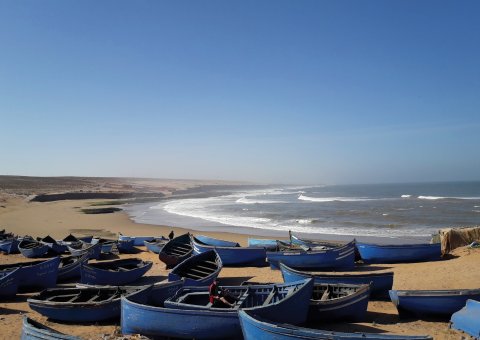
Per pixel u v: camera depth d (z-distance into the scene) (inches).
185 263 657.6
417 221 1695.4
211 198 4350.4
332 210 2343.8
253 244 1020.5
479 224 1546.5
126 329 426.9
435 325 454.6
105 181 7623.0
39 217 1990.7
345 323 468.4
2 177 6013.8
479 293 462.0
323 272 774.5
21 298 599.8
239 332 396.5
